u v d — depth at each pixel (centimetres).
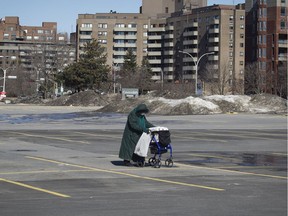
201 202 1072
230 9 16262
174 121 4725
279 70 12688
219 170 1609
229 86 13550
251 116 5719
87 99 10269
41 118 5191
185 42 17425
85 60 11362
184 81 14725
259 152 2205
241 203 1063
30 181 1342
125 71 13788
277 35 15012
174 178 1423
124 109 6725
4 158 1855
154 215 940
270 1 15200
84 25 19288
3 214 942
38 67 14188
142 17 19475
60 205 1030
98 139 2759
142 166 1659
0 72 17038
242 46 16100
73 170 1557
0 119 4938
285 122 4669
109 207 1012
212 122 4603
